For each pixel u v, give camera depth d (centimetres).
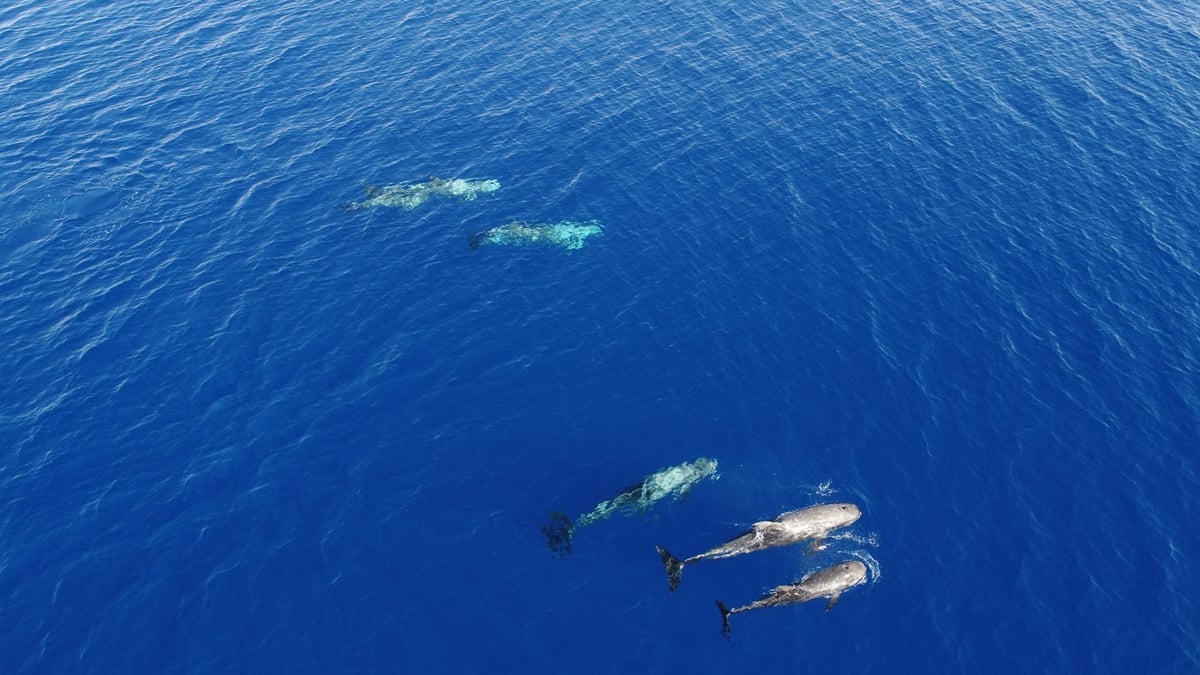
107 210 6350
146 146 6944
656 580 4197
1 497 4500
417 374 5194
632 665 3900
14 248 6019
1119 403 5000
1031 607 4103
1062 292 5691
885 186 6575
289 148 6950
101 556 4262
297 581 4175
